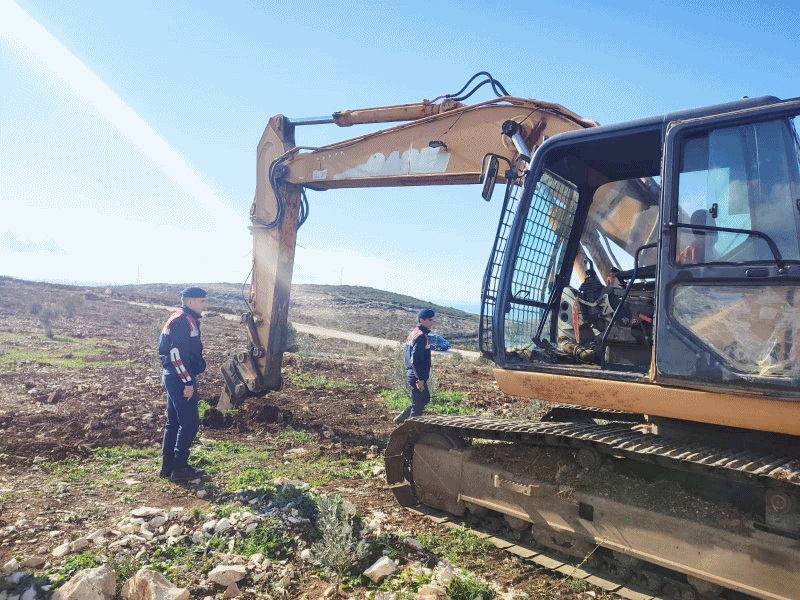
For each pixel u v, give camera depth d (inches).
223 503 215.0
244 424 347.3
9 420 306.7
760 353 141.9
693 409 151.7
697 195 157.6
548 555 185.3
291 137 361.7
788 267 140.3
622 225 215.2
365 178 316.8
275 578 159.5
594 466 176.4
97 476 239.6
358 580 161.5
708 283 151.2
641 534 164.7
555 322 217.0
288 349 721.0
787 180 145.5
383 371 604.7
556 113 249.0
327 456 291.9
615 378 167.8
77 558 159.0
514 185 201.6
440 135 287.9
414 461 226.2
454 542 193.3
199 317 252.5
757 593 143.6
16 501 202.5
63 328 754.8
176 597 139.9
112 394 390.0
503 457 204.4
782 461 144.5
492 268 199.9
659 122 169.5
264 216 365.4
